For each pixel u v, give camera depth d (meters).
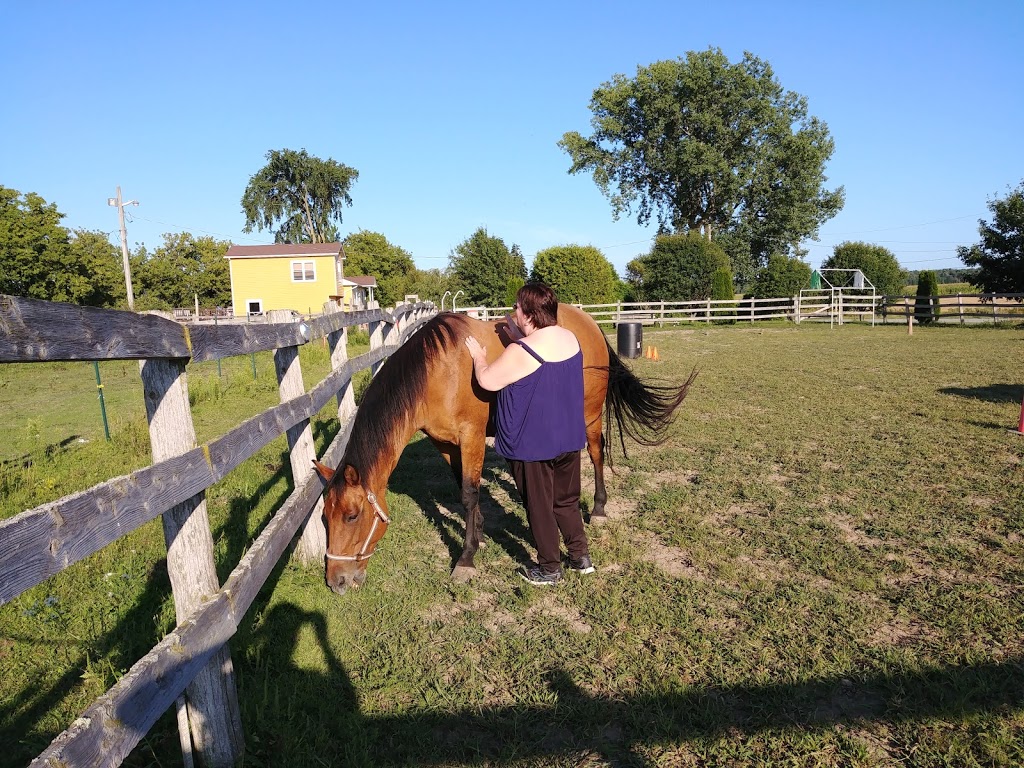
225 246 55.38
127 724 1.62
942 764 2.24
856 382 10.20
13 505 4.88
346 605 3.43
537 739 2.45
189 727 2.17
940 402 8.40
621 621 3.24
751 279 40.62
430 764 2.33
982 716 2.43
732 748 2.35
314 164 57.12
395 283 55.31
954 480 5.20
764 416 7.82
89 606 3.39
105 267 33.03
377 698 2.69
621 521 4.59
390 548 4.15
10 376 16.02
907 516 4.46
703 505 4.82
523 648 3.01
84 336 1.55
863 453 6.08
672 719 2.48
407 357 3.40
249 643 3.00
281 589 3.56
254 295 35.81
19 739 2.40
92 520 1.51
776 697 2.61
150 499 1.78
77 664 2.89
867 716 2.50
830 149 38.50
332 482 3.01
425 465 6.17
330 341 4.70
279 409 3.07
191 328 2.13
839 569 3.68
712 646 2.98
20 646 3.03
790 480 5.37
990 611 3.17
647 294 32.25
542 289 3.31
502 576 3.77
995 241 26.36
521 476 3.43
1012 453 5.94
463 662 2.90
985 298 24.50
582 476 5.68
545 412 3.25
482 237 47.50
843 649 2.91
